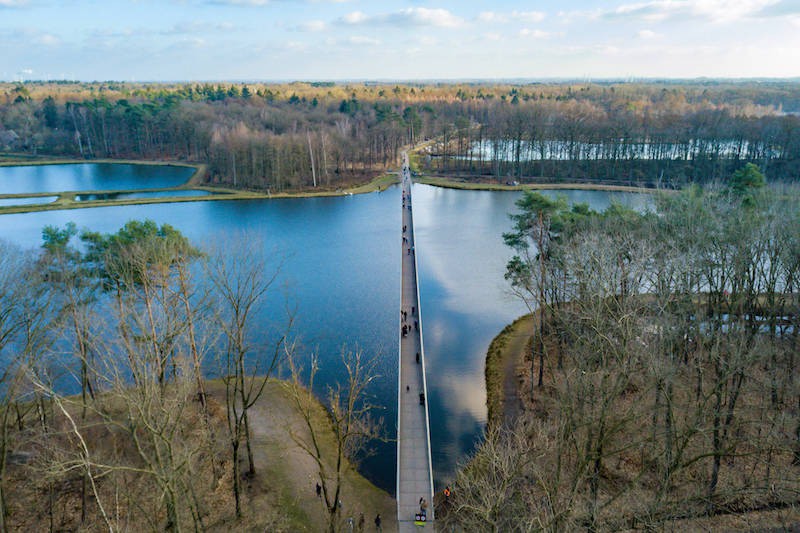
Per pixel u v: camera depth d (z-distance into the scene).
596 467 36.47
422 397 54.72
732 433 42.06
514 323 78.44
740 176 81.62
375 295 89.00
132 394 34.47
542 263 58.31
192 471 33.03
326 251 112.56
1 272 45.44
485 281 95.12
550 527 28.83
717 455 33.59
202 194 169.38
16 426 45.97
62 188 178.25
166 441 29.56
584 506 34.84
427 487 43.69
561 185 167.50
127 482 40.16
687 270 48.53
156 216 140.38
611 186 164.00
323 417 55.66
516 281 68.25
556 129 193.38
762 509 36.84
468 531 35.75
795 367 49.44
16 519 39.06
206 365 64.69
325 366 66.12
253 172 177.38
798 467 39.41
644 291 62.97
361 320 79.31
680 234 55.56
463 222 134.12
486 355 69.44
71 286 46.00
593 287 43.41
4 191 172.62
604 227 59.75
